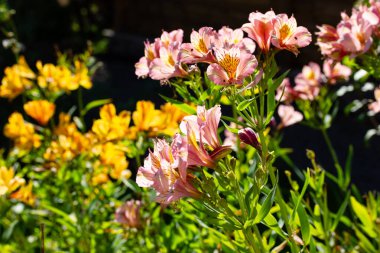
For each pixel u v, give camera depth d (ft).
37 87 5.47
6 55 12.12
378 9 4.18
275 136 5.04
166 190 2.91
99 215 5.16
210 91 3.44
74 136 5.03
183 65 3.48
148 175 2.97
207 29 3.25
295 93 5.00
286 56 14.66
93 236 5.08
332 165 9.63
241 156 4.51
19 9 17.54
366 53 4.21
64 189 5.24
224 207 3.00
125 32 18.38
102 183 5.16
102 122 4.84
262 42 3.18
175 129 4.71
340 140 10.43
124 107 10.36
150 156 2.98
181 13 17.31
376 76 4.26
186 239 4.64
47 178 5.32
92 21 19.11
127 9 18.28
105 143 4.93
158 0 17.67
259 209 3.20
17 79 5.41
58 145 5.04
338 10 13.98
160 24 17.76
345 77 5.02
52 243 5.36
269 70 3.21
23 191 5.08
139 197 4.81
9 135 5.28
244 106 3.09
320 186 4.26
